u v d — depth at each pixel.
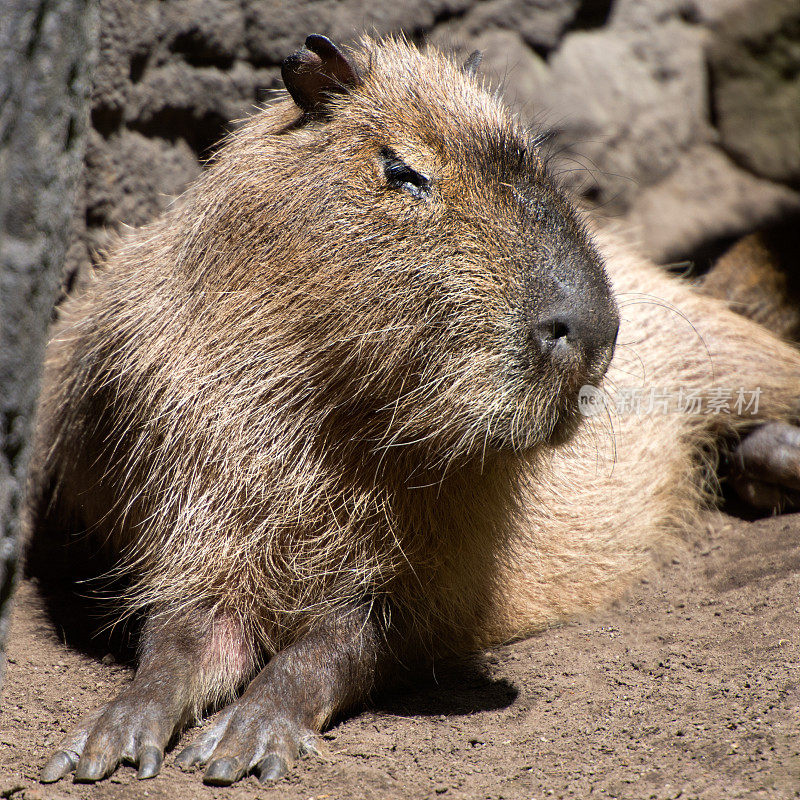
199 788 5.28
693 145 16.50
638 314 9.35
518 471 6.63
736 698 5.76
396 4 12.35
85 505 7.66
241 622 6.54
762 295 11.49
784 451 9.18
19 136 3.93
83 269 9.41
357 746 5.75
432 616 6.81
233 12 10.63
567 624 7.66
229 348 6.40
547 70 14.61
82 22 4.20
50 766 5.39
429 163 5.97
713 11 16.86
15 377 4.02
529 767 5.33
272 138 6.58
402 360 5.96
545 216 5.96
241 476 6.41
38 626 7.58
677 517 9.28
